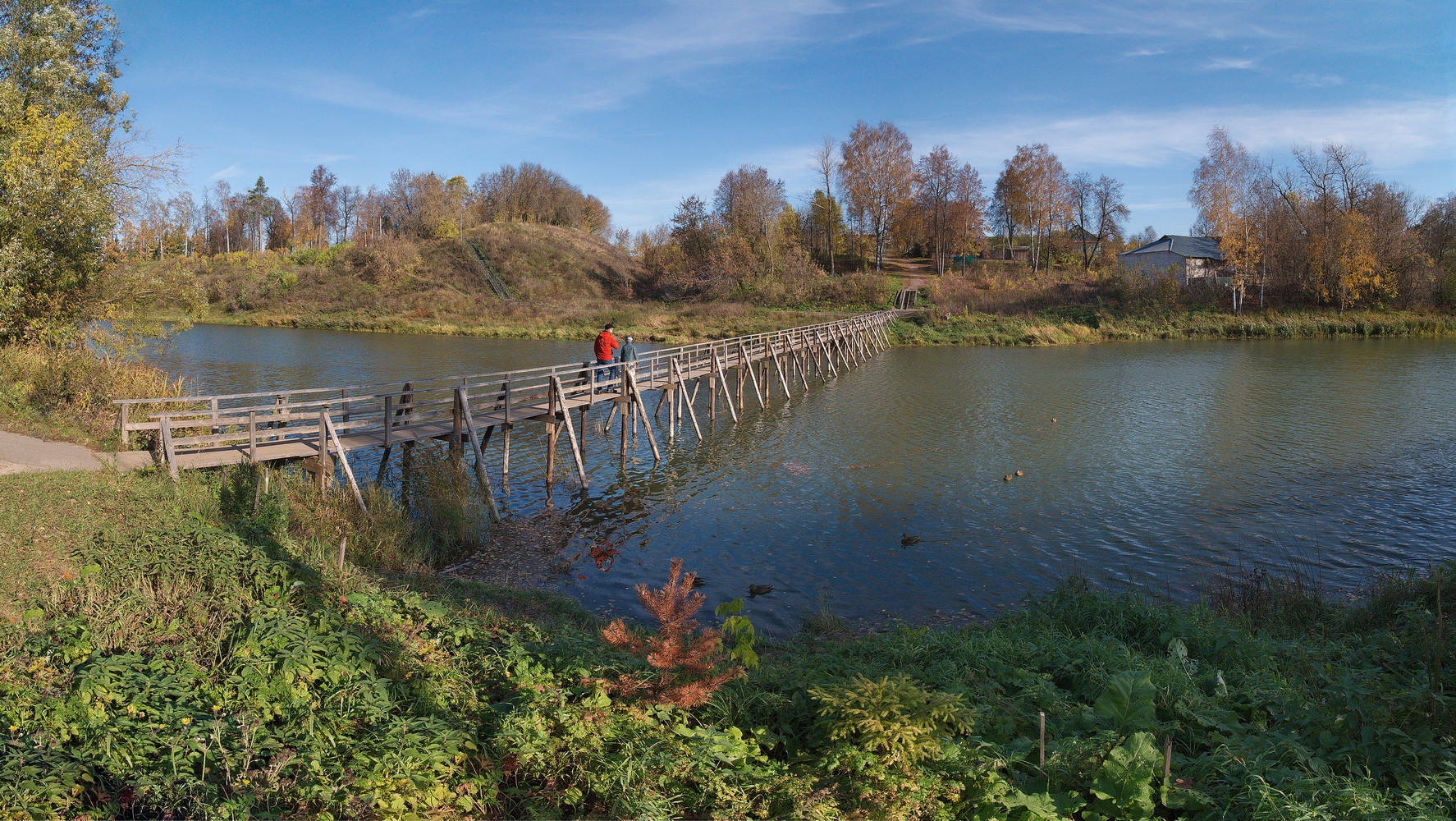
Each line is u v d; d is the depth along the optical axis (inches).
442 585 382.9
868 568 453.1
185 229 772.0
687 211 3004.4
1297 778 174.6
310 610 287.6
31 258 602.5
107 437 479.2
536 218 4055.1
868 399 1087.0
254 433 482.6
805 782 185.5
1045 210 3056.1
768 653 320.2
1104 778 176.7
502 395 628.4
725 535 512.7
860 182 3085.6
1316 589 389.1
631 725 205.3
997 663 276.7
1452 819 161.6
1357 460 689.0
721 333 1982.0
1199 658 288.0
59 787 163.5
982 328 2022.6
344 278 2837.1
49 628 258.8
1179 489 605.3
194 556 318.0
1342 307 2031.3
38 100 680.4
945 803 178.5
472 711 224.8
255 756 188.1
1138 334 1959.9
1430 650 245.1
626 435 736.3
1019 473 649.6
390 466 660.7
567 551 485.7
